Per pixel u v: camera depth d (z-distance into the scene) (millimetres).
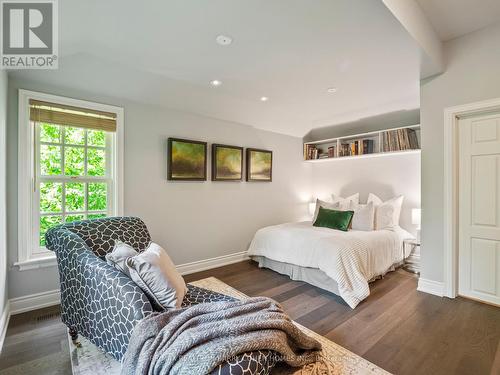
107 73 2537
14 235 2271
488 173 2500
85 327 1588
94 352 1785
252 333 1241
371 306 2471
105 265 1511
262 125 4230
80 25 1796
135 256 1580
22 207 2295
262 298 1588
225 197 3838
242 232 4059
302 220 5004
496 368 1628
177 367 1025
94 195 2734
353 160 4625
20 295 2307
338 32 1916
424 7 2070
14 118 2266
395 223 3723
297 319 2230
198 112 3482
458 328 2082
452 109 2584
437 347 1837
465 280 2646
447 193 2631
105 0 1526
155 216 3137
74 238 1781
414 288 2887
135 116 2963
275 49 2156
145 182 3047
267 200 4418
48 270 2443
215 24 1814
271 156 4414
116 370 1622
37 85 2369
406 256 3670
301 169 5008
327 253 2797
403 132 3756
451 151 2602
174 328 1193
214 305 1413
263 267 3625
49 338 1938
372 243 3037
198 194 3533
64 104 2496
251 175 4105
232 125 3918
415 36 2002
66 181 2564
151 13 1684
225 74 2686
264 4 1600
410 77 2754
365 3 1593
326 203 4258
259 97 3359
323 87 3041
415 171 3896
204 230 3600
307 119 4434
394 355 1747
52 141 2490
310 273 3006
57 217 2521
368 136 4395
